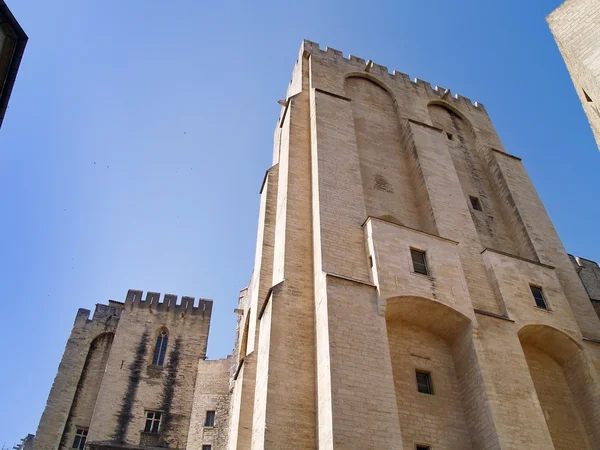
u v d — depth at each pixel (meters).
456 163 32.16
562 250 27.67
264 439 17.27
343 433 16.02
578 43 24.36
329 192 23.75
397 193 27.47
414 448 17.86
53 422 40.31
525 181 31.42
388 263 20.86
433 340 21.12
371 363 17.92
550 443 18.08
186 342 44.72
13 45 17.39
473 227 25.98
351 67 34.56
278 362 19.11
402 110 33.25
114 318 47.00
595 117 23.95
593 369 21.62
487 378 19.09
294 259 22.48
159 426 39.31
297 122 29.20
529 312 22.47
